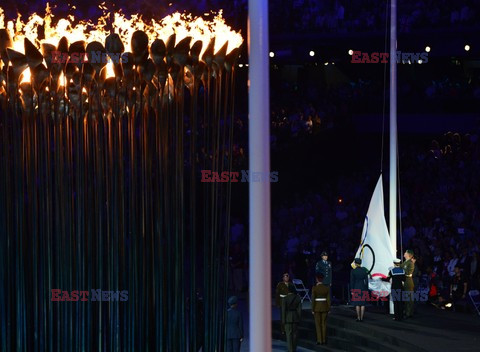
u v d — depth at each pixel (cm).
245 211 8750
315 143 9469
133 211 2602
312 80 10738
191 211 2645
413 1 9775
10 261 2633
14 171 2597
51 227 2614
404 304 6312
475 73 10406
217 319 2684
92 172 2614
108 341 2623
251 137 2227
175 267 2619
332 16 9869
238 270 8225
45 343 2614
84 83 2558
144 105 2597
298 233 8412
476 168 9000
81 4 8681
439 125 9700
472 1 9575
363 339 5800
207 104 2655
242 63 9575
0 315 2627
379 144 9869
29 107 2575
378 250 6369
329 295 6116
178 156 2597
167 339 2623
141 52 2536
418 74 10369
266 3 2231
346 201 9050
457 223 8000
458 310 6619
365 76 10562
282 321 6038
